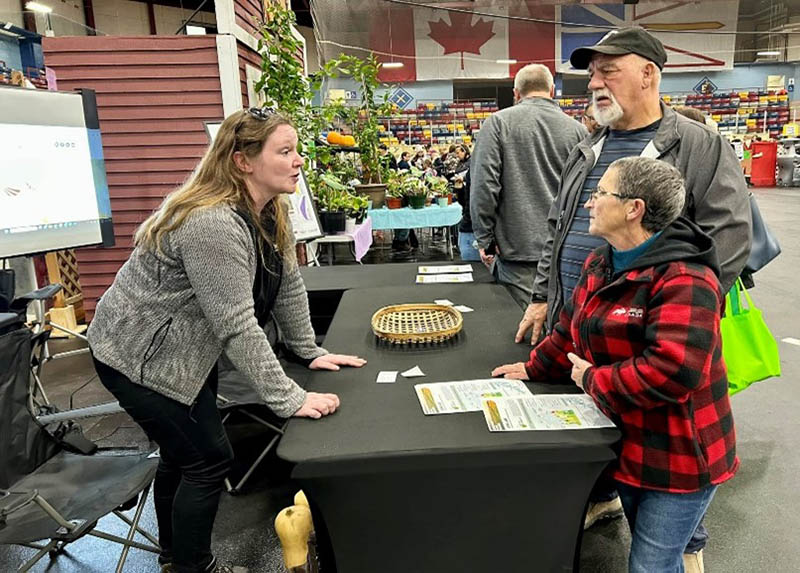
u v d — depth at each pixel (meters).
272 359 1.33
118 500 1.64
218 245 1.29
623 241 1.21
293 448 1.13
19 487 1.75
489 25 14.62
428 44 14.61
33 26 9.12
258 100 4.18
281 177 1.39
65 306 4.45
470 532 1.17
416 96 15.13
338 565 1.18
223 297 1.30
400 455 1.09
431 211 5.43
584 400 1.30
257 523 2.13
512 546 1.18
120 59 3.68
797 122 16.12
